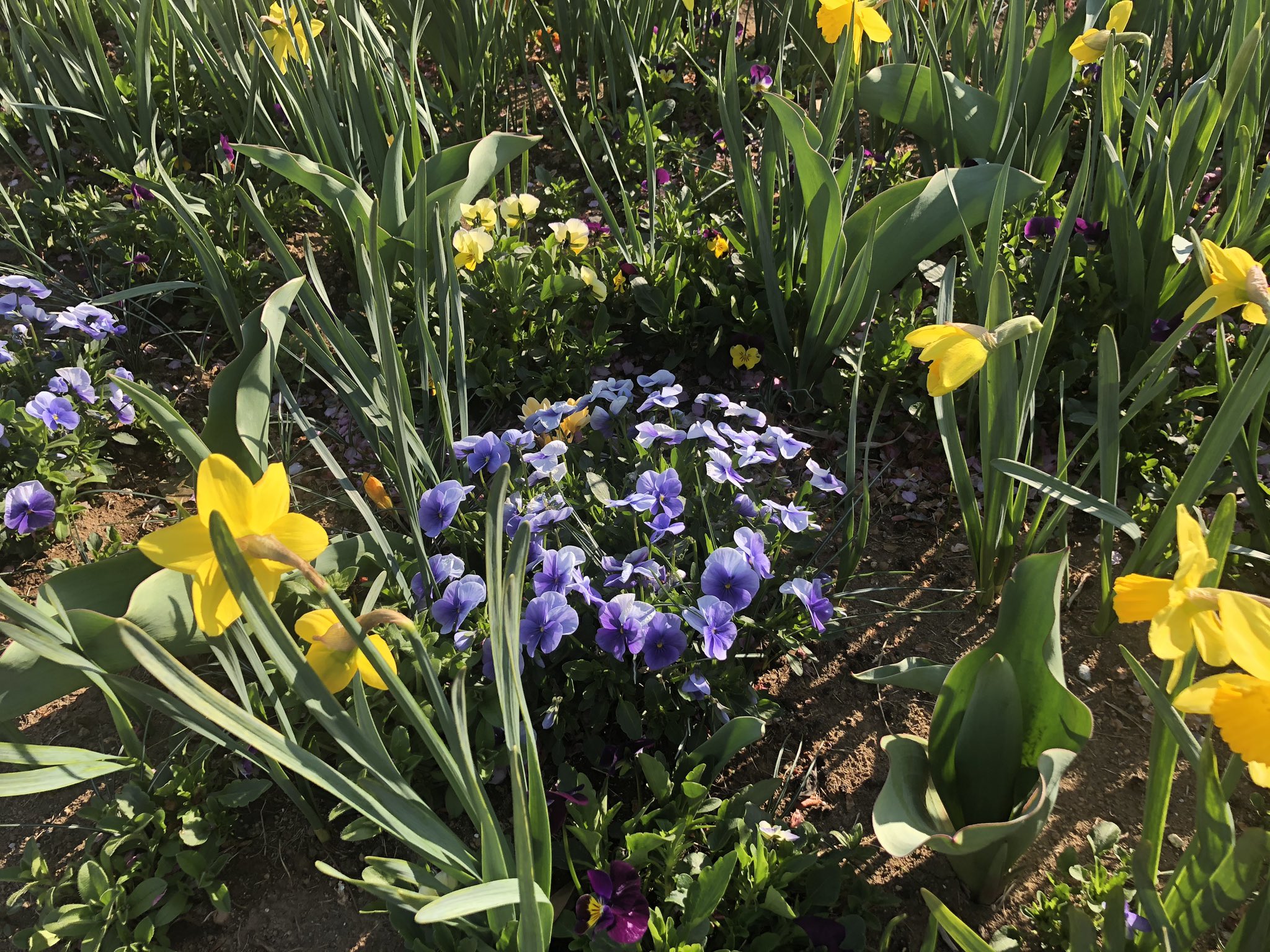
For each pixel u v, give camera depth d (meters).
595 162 3.67
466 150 2.79
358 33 2.76
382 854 1.80
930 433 2.60
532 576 1.92
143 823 1.70
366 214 2.58
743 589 1.79
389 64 2.89
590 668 1.79
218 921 1.71
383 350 1.79
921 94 3.19
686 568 2.05
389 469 2.20
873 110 3.28
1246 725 0.85
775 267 2.62
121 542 2.32
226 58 3.21
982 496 2.49
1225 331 2.65
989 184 2.53
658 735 1.81
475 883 1.34
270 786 1.87
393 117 2.80
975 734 1.51
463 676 1.26
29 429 2.35
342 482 1.88
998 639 1.50
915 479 2.56
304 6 2.61
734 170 2.67
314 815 1.79
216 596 1.02
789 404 2.78
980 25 3.25
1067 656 2.12
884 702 2.04
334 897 1.74
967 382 2.48
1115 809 1.83
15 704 1.60
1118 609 1.02
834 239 2.46
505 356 2.71
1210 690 0.89
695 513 2.07
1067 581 2.27
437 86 4.11
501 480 1.08
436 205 2.06
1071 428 2.51
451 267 2.07
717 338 2.78
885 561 2.35
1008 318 1.80
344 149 2.80
